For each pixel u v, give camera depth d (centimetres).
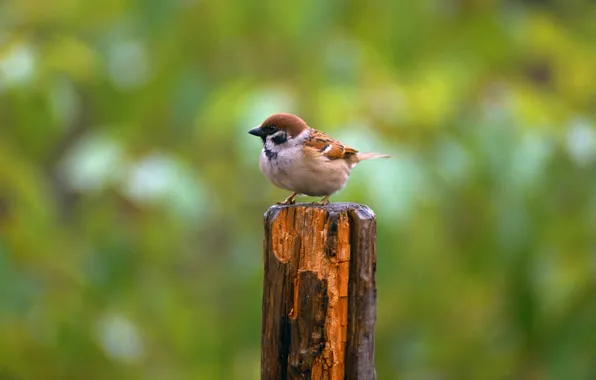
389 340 1192
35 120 1081
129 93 1138
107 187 1016
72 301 1125
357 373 686
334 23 1127
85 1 1166
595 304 1078
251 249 1158
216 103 1049
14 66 1043
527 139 986
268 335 698
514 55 1164
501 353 1188
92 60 1117
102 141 1048
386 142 971
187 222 1048
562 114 1057
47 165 1248
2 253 1054
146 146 1120
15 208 1058
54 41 1124
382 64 1099
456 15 1156
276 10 1101
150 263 1159
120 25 1145
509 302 1141
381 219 945
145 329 1180
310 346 685
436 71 1093
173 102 1130
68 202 1270
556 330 1088
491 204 1065
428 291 1148
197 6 1116
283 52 1120
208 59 1143
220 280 1175
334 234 681
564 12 1267
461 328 1203
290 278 690
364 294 686
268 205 1159
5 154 1025
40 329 1116
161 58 1138
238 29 1123
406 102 1013
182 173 1029
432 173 1002
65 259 1112
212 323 1180
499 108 1011
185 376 1188
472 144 1002
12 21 1154
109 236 1120
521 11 1167
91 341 1122
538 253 1070
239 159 1115
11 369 1115
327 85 1058
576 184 1056
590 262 1102
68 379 1133
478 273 1126
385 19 1133
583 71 1155
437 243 1080
